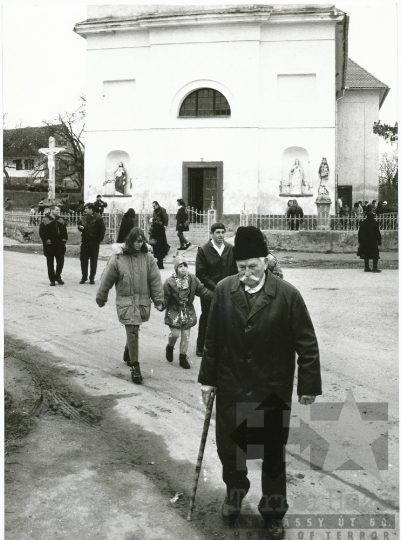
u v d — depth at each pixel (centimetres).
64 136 3953
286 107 2684
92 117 2853
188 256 1892
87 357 789
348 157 3353
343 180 3353
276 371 393
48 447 522
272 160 2705
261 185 2714
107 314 1055
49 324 970
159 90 2762
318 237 2053
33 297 1194
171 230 2436
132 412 600
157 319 1035
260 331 388
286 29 2656
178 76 2742
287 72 2669
